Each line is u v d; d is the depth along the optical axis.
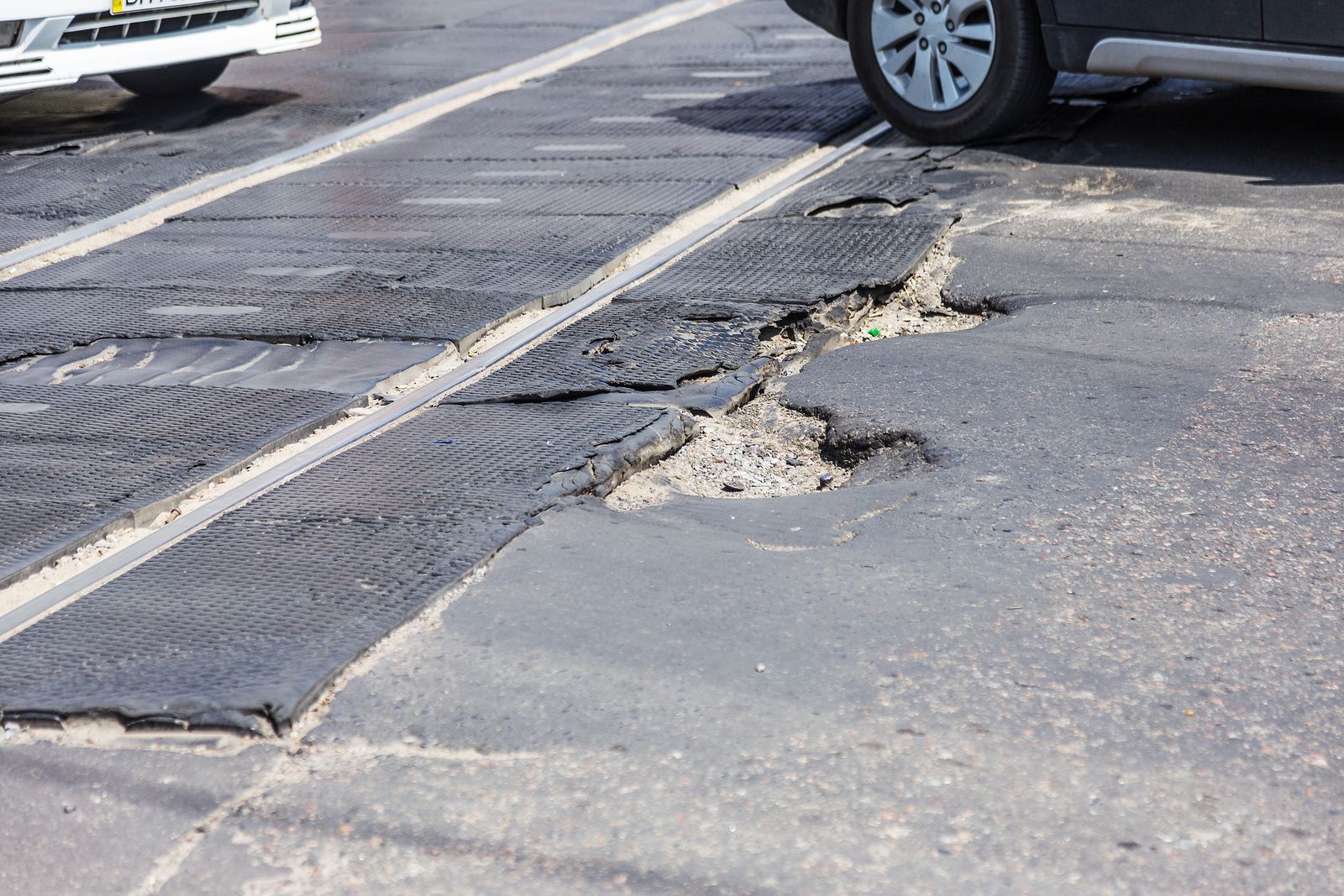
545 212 7.10
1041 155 7.64
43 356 5.47
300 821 2.71
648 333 5.27
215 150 8.74
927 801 2.70
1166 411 4.41
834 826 2.64
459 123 9.23
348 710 3.02
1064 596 3.39
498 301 5.75
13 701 3.09
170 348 5.46
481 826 2.67
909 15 7.93
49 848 2.68
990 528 3.74
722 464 4.36
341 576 3.56
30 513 4.08
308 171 8.22
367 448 4.38
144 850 2.66
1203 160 7.32
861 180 7.33
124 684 3.12
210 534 3.85
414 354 5.23
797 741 2.88
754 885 2.50
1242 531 3.67
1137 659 3.12
